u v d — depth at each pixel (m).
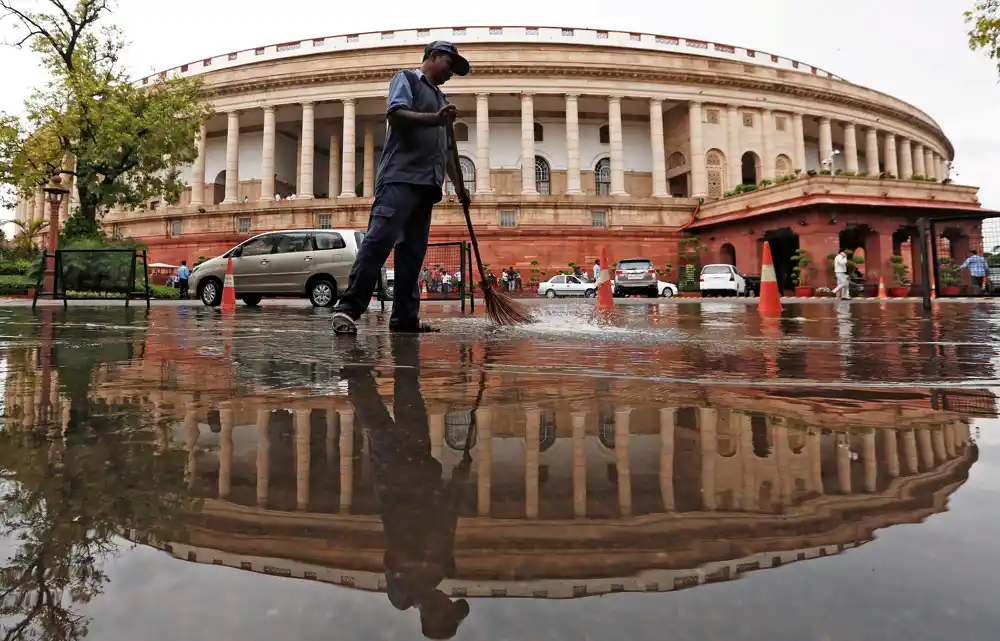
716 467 0.96
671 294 26.38
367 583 0.54
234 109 32.91
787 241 30.91
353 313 4.07
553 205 31.23
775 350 3.09
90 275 9.28
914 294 24.48
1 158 19.69
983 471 0.93
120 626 0.45
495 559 0.59
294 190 37.78
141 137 21.14
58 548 0.64
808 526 0.69
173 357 2.71
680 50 35.84
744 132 34.47
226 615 0.47
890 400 1.61
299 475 0.92
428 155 4.03
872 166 38.59
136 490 0.85
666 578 0.54
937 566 0.57
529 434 1.21
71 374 2.13
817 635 0.42
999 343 3.56
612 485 0.86
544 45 31.72
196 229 32.38
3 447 1.10
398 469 0.95
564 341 3.58
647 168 36.09
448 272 15.65
